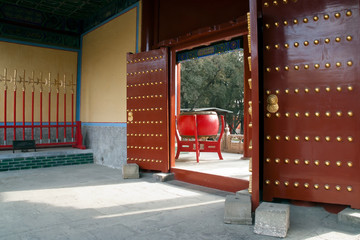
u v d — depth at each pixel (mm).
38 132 9289
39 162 7969
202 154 9031
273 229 2967
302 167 3496
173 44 6215
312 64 3500
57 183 5863
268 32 3754
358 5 3285
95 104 9000
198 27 5793
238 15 5117
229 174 5359
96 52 9031
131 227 3305
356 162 3223
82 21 10000
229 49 8086
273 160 3652
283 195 3582
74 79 9938
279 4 3699
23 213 3865
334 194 3318
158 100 6359
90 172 7215
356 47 3281
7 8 8562
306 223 3197
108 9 8516
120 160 7738
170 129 6301
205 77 24172
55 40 9539
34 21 9055
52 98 9562
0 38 8539
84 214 3811
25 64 8984
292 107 3578
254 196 3469
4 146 7875
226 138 9742
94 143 8969
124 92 7688
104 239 2955
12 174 6941
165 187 5453
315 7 3506
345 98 3311
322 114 3420
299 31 3582
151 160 6445
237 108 25328
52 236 3043
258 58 3676
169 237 2996
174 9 6355
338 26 3379
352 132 3258
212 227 3281
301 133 3518
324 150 3391
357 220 3021
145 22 6918
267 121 3707
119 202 4414
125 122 7590
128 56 6938
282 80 3648
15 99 8047
